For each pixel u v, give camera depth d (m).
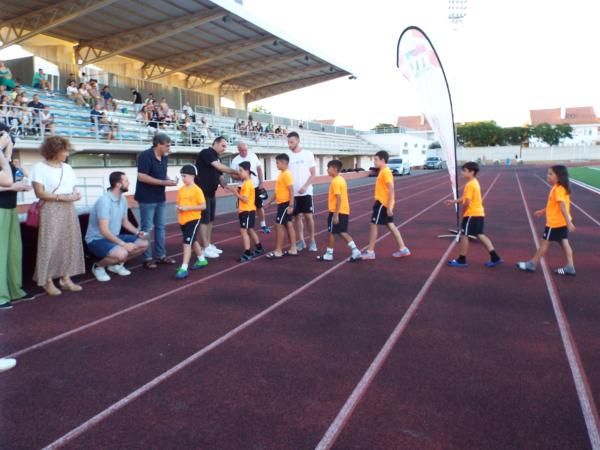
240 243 9.30
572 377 3.47
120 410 3.10
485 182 28.70
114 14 20.42
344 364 3.74
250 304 5.33
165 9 20.39
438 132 8.82
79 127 18.50
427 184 28.70
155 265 7.22
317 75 36.38
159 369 3.70
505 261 7.36
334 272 6.80
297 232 8.53
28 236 6.28
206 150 7.48
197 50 26.91
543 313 4.89
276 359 3.85
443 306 5.17
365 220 12.83
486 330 4.43
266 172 32.88
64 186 5.48
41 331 4.53
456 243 9.00
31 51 23.47
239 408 3.10
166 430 2.86
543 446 2.66
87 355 3.97
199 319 4.85
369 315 4.91
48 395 3.30
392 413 3.02
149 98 24.06
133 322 4.77
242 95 38.47
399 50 8.24
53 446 2.71
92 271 6.54
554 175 6.19
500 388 3.32
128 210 7.61
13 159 15.47
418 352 3.95
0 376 3.60
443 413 3.00
